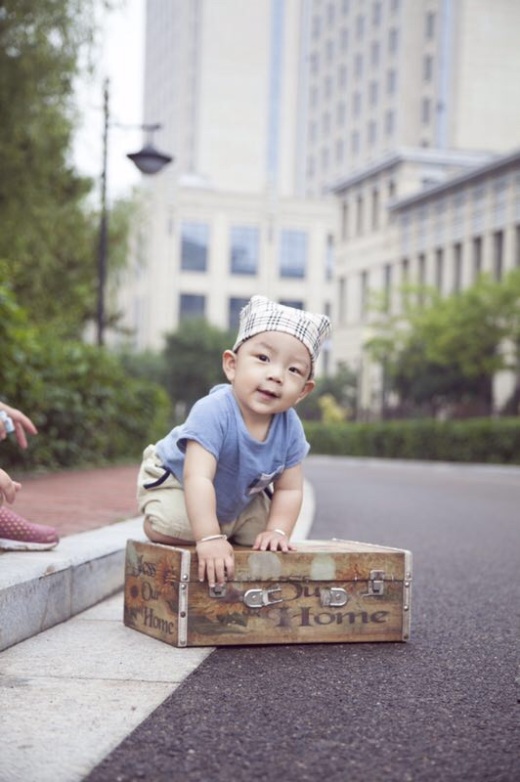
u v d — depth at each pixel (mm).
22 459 10266
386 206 46938
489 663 3223
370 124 64500
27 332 9586
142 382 15797
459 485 15844
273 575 3334
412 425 29406
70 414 11250
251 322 3455
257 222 71375
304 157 76375
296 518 3580
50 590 3570
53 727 2393
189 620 3254
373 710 2621
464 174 39875
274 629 3348
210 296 70875
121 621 3713
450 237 42062
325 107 72188
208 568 3242
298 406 47125
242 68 99500
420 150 46312
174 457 3525
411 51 59844
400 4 60250
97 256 20375
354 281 52031
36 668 2975
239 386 3445
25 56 12578
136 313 75125
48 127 13352
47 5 12648
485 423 26297
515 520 9305
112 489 8406
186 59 101500
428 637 3623
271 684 2854
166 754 2221
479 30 56781
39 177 13883
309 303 71688
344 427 33781
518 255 37594
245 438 3412
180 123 101938
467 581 5156
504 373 35812
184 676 2910
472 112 56875
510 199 37562
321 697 2732
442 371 35344
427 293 34281
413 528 8141
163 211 70000
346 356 52344
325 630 3410
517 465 25219
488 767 2188
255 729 2424
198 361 54688
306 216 71562
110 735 2342
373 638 3471
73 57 12953
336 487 14453
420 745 2334
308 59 75688
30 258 15250
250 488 3500
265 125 99688
